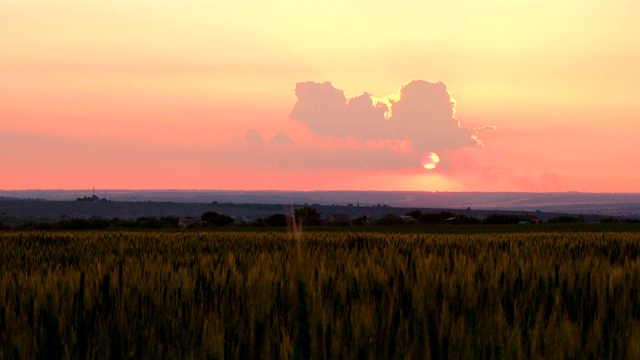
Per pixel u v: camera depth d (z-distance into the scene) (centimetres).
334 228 10388
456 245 2000
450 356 579
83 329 683
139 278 960
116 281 900
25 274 1067
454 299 816
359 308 743
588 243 2075
